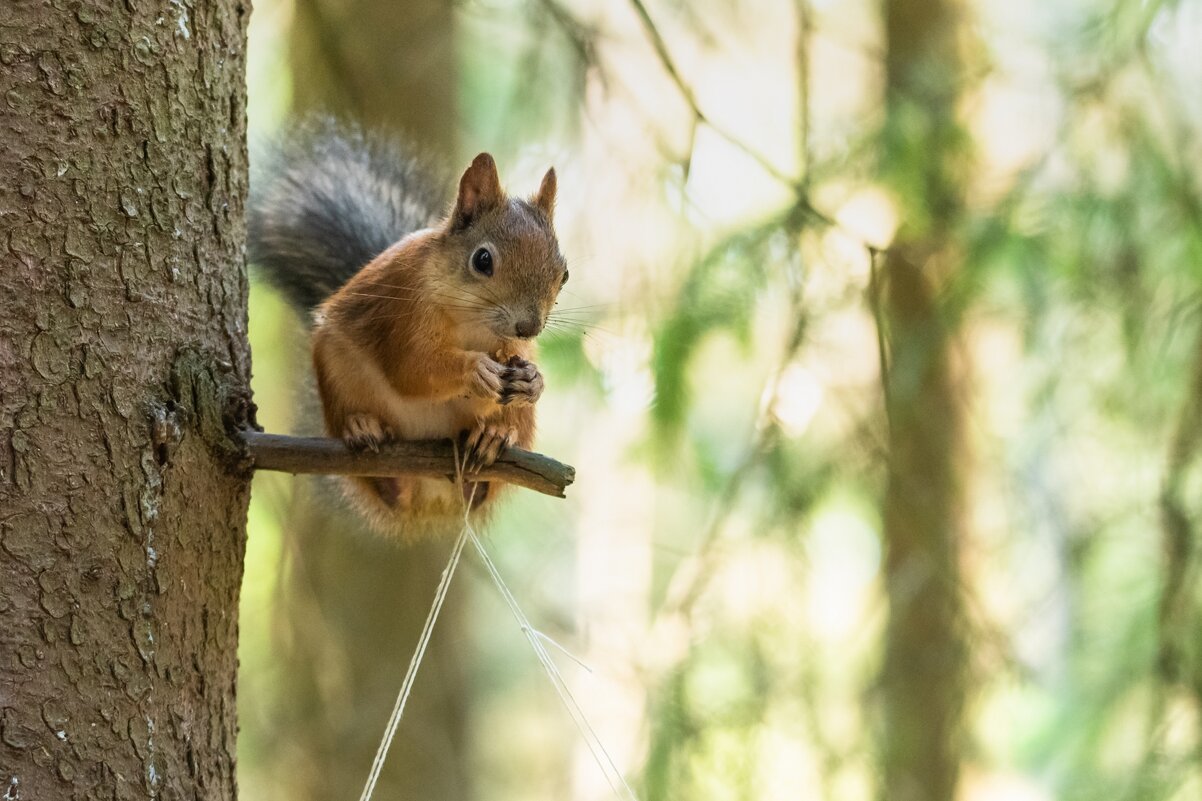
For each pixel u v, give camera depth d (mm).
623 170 11695
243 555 6504
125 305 5785
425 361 7855
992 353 13727
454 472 6613
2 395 5492
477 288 7926
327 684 13312
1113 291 10797
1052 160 10930
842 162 11039
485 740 19359
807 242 10602
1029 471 12375
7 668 5461
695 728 10688
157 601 5855
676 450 11086
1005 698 13484
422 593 13453
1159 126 10820
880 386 11594
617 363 10828
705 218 10938
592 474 16984
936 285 12039
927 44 13125
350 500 8750
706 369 12047
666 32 13406
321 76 12445
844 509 13508
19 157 5535
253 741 13492
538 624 14664
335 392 8086
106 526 5684
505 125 12031
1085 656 11672
